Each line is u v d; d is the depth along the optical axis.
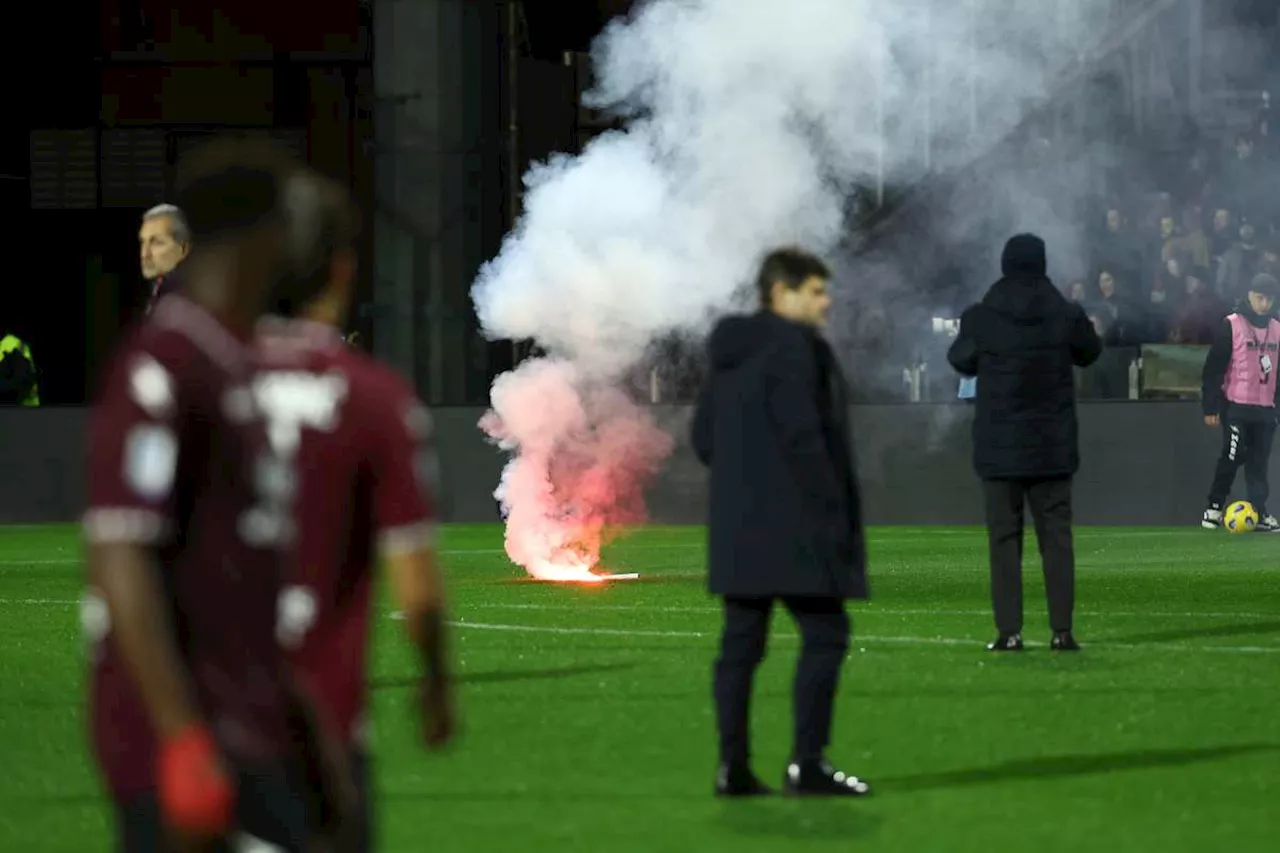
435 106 46.34
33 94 59.09
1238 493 46.81
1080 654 21.94
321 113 58.44
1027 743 16.38
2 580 33.59
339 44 58.31
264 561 7.26
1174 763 15.48
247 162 7.34
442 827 13.26
